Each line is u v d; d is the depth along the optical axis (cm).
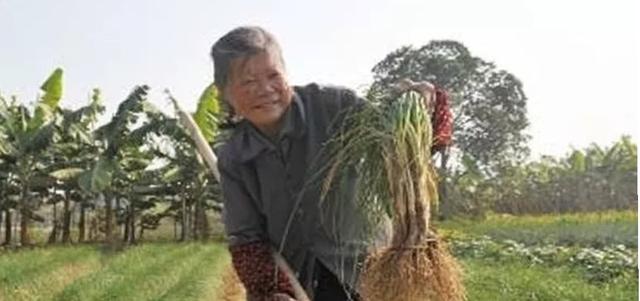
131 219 3253
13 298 1380
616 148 4100
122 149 2506
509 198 4206
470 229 3322
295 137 269
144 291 1384
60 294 1324
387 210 265
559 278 1661
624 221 3478
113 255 2208
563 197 4181
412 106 261
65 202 3112
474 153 5962
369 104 267
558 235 3008
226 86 260
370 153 263
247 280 280
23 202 2736
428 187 268
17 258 1980
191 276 1589
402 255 263
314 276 283
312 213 274
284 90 260
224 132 291
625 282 1602
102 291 1323
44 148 2556
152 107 2364
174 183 3186
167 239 3553
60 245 2839
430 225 272
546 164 4316
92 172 2455
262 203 278
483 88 5975
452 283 268
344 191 270
